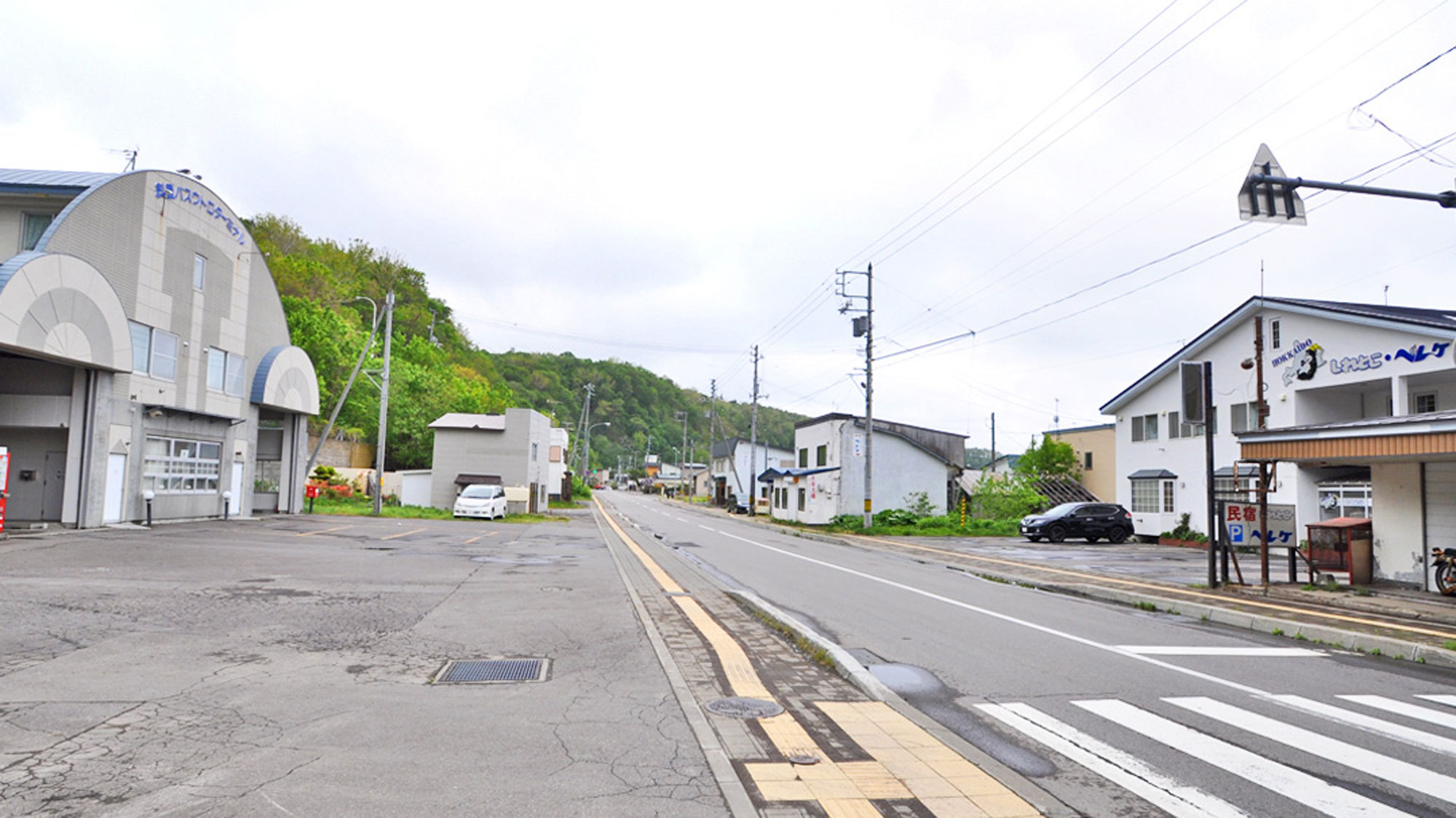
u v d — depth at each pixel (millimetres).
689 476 88250
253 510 29703
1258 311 26750
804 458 48469
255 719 5684
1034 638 10031
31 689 6312
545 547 21469
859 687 7059
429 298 83750
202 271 24656
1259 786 4891
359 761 4852
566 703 6281
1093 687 7449
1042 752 5516
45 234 18391
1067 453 46719
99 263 20078
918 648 9219
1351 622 11234
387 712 5938
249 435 27641
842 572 18172
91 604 10000
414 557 17344
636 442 122750
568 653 8180
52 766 4688
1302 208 10711
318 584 12578
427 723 5684
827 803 4367
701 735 5488
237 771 4641
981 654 8969
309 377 31438
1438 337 20734
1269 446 14789
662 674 7316
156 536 18984
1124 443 33594
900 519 37688
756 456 60969
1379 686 7797
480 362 91375
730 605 11914
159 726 5484
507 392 81312
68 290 18391
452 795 4336
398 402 52500
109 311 19875
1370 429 12711
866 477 35531
